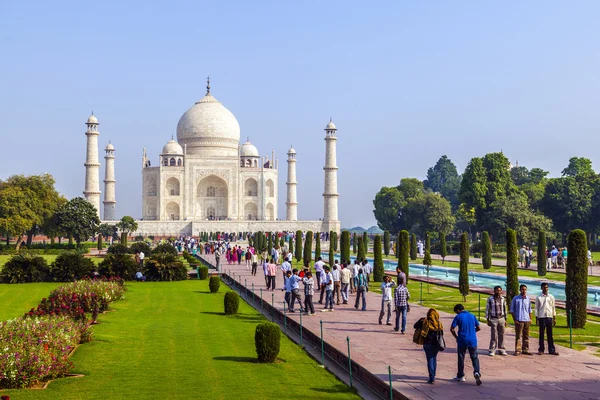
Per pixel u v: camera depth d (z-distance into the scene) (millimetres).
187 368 28172
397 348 30734
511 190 140625
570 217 142500
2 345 25672
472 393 23031
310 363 29406
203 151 191125
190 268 88688
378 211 192000
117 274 70062
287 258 58281
